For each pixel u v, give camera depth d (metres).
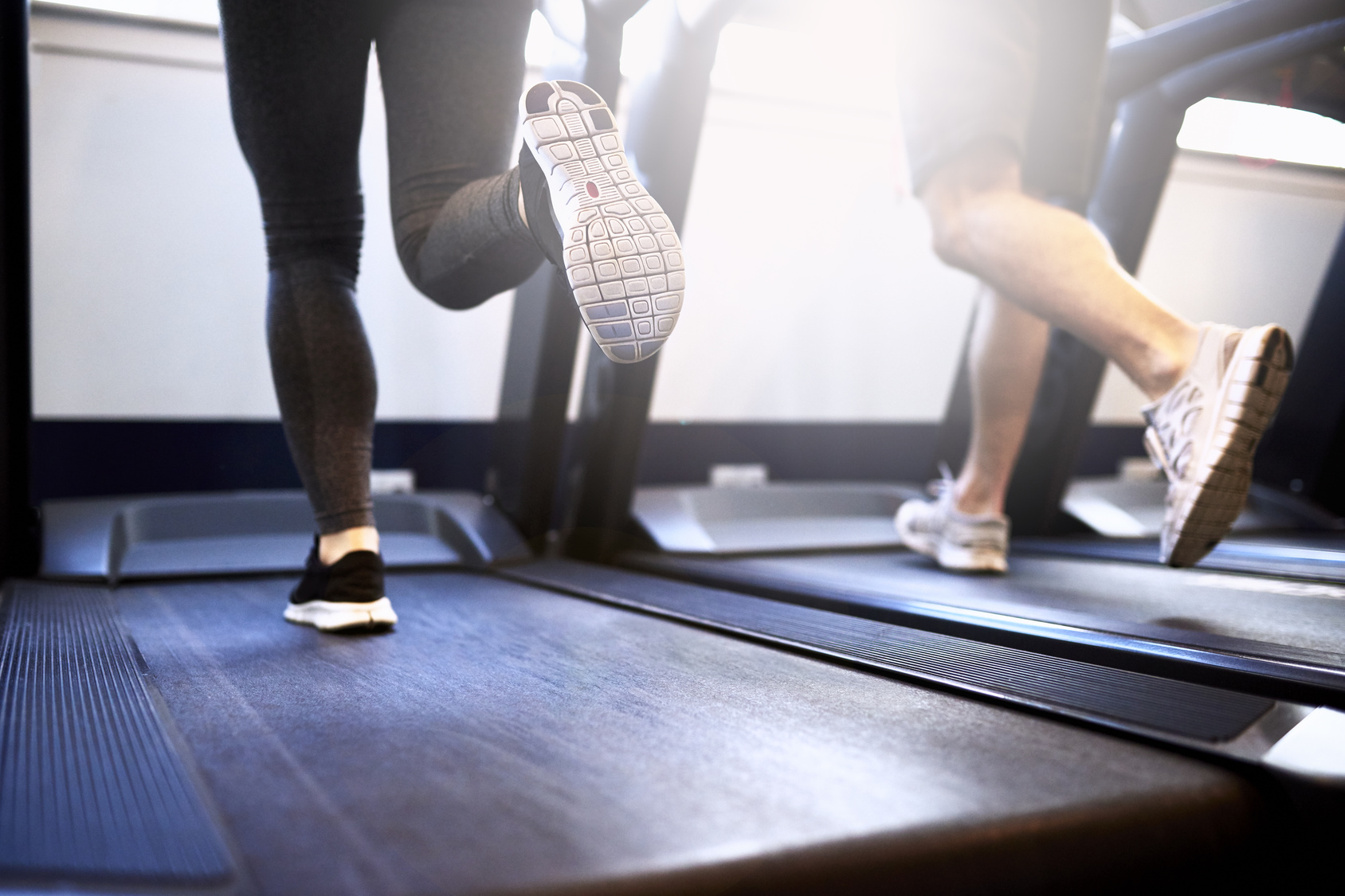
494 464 2.02
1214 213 2.82
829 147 2.42
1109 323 1.14
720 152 2.32
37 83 1.81
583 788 0.60
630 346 0.83
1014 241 1.20
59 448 1.93
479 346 2.22
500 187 0.87
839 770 0.64
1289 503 2.56
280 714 0.77
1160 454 1.17
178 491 2.02
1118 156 2.13
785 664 0.98
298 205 1.06
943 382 2.71
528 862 0.49
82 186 1.87
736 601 1.35
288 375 1.08
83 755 0.65
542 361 1.85
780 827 0.54
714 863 0.49
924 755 0.68
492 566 1.76
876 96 2.41
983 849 0.54
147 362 1.97
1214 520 1.14
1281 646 0.98
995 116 1.25
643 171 1.73
